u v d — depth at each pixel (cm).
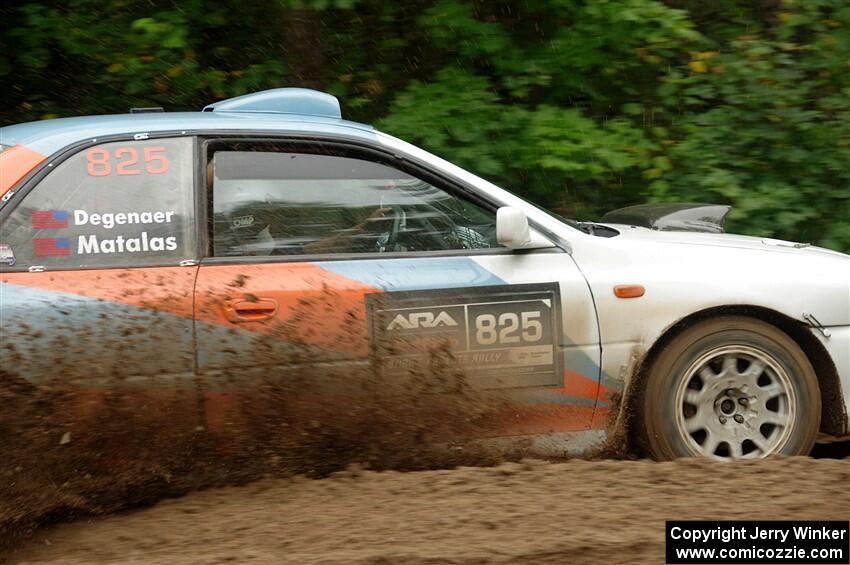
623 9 1516
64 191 847
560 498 795
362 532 741
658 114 1570
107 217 848
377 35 1598
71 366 810
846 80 1548
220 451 853
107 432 824
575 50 1536
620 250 928
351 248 891
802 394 928
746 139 1534
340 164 908
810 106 1548
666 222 1108
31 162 846
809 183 1513
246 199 881
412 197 914
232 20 1580
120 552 736
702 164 1498
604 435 920
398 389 873
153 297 830
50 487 816
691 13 1669
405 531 740
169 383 829
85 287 824
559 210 1539
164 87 1553
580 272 909
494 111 1491
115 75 1551
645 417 914
